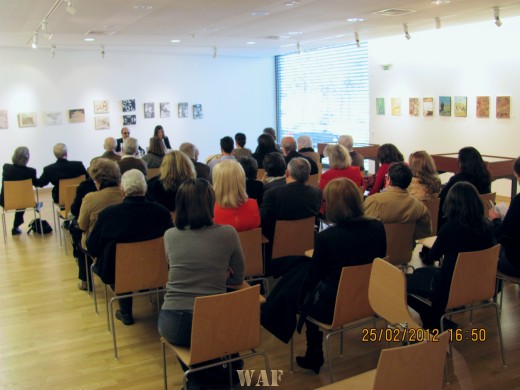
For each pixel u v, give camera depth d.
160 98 11.64
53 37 8.61
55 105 10.46
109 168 3.92
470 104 8.44
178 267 2.51
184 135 12.09
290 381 3.02
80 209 4.00
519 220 3.17
